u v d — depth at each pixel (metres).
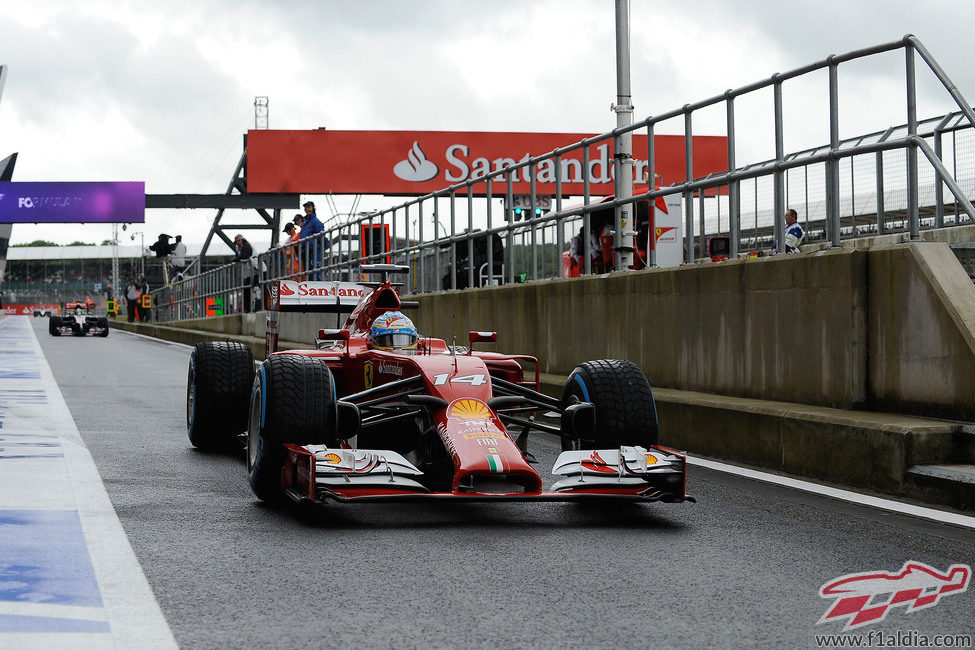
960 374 6.06
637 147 40.31
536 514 5.58
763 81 8.57
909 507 5.63
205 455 7.56
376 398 5.92
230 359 7.71
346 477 5.07
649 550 4.71
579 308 10.66
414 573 4.27
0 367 18.14
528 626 3.55
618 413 5.71
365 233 19.95
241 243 33.91
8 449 7.68
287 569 4.32
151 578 4.14
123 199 49.94
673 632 3.50
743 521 5.36
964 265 7.18
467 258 15.34
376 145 41.25
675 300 8.95
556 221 12.21
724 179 9.22
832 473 6.36
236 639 3.39
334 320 19.55
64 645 3.31
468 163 41.41
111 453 7.59
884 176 11.50
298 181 41.09
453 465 5.14
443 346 6.97
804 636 3.47
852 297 6.82
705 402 7.61
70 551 4.57
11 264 133.50
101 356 22.53
